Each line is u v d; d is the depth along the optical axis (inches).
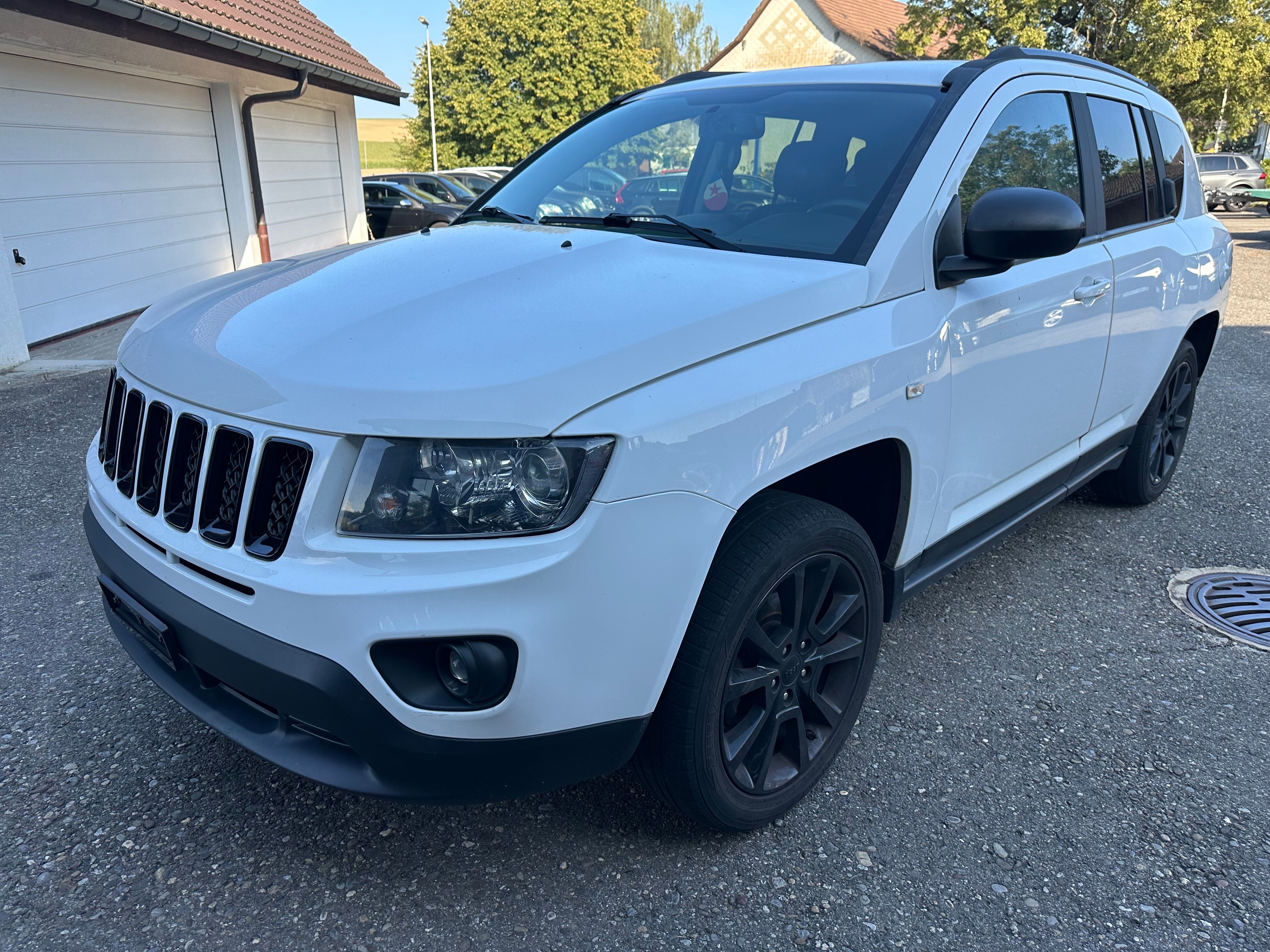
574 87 1346.0
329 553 64.1
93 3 290.4
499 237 98.6
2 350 273.4
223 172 437.4
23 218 302.4
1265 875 83.0
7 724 102.3
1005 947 74.6
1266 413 246.1
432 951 73.3
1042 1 920.3
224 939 74.2
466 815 89.4
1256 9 956.6
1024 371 107.3
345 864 82.7
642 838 86.6
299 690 65.0
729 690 76.5
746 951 73.8
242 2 454.3
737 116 112.5
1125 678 116.4
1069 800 93.0
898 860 84.2
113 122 350.9
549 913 77.3
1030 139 111.8
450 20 1358.3
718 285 79.0
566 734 68.1
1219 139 1254.3
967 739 103.1
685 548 68.5
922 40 1022.4
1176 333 154.1
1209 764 99.2
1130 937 75.7
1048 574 147.5
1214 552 156.3
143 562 78.0
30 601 130.9
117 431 89.6
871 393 81.8
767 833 87.5
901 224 89.7
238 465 69.8
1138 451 163.6
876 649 93.8
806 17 1386.6
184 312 88.6
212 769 95.5
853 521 85.1
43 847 84.0
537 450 63.3
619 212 107.5
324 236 567.5
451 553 62.7
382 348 69.2
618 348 67.6
